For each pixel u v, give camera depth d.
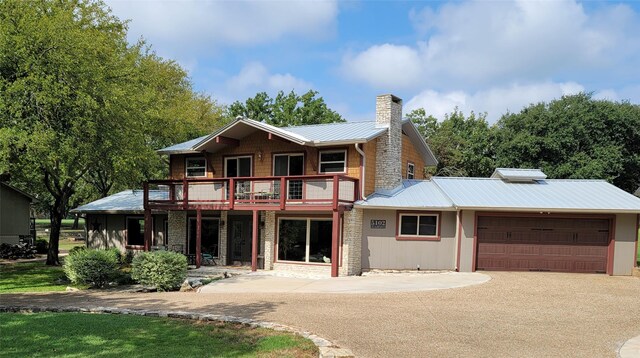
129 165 18.53
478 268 17.70
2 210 26.56
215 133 19.55
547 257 17.55
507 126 38.53
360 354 7.12
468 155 37.97
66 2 18.48
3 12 15.60
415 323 9.21
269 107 42.28
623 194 18.34
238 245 20.70
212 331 8.35
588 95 36.81
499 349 7.56
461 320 9.56
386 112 19.56
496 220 17.73
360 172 18.17
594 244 17.38
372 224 18.02
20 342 7.54
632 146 35.69
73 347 7.27
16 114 14.48
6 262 23.59
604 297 12.42
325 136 18.94
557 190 18.94
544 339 8.23
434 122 44.44
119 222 24.44
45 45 15.10
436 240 17.80
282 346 7.34
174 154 22.09
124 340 7.71
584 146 35.28
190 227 21.86
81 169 21.38
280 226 19.00
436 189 19.36
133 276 14.74
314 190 17.56
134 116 18.33
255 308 10.62
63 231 49.97
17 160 16.69
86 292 14.01
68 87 15.00
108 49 17.89
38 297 12.90
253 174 20.28
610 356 7.29
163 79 27.45
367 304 11.19
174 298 12.33
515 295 12.54
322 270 17.89
